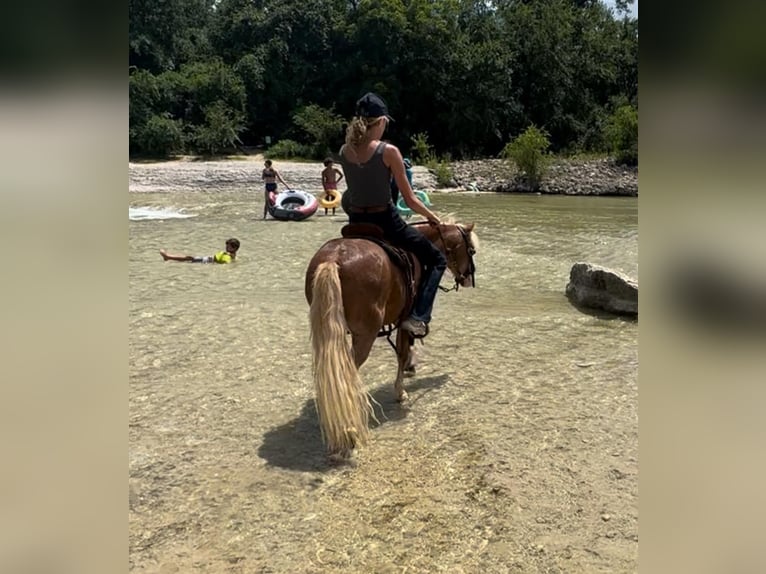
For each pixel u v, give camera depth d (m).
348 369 4.68
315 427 5.62
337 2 55.31
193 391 6.41
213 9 61.41
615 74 54.25
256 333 8.34
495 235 17.59
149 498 4.44
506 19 54.50
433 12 52.03
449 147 51.19
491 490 4.57
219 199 27.64
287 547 3.92
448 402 6.18
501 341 8.12
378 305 5.03
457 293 10.87
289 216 19.92
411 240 5.50
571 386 6.59
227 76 49.16
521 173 35.62
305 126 47.38
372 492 4.54
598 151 48.00
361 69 52.25
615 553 3.87
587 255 14.27
